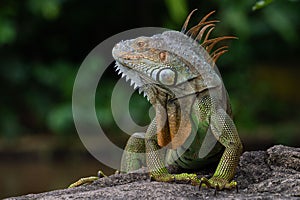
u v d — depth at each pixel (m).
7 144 19.47
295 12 22.56
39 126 20.78
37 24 22.02
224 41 21.22
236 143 6.39
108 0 22.33
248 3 21.14
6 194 13.59
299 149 7.32
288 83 22.41
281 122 21.14
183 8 19.83
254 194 6.21
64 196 6.27
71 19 22.31
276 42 22.95
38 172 16.66
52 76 21.30
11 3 21.17
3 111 20.72
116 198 6.04
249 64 21.89
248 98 21.27
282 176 6.69
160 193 6.12
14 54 21.52
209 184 6.19
